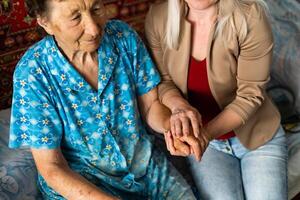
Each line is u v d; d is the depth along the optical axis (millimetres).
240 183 1445
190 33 1314
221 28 1270
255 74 1336
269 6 1747
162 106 1400
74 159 1311
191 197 1346
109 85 1239
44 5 1070
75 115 1233
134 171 1347
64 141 1282
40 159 1224
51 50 1162
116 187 1305
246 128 1438
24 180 1351
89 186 1212
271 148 1463
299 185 1562
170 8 1286
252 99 1354
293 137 1639
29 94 1167
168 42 1329
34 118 1180
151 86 1378
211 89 1370
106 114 1258
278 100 1739
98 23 1108
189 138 1222
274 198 1363
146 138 1396
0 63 1559
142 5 1857
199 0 1228
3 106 1653
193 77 1382
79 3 1045
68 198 1220
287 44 1699
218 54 1310
